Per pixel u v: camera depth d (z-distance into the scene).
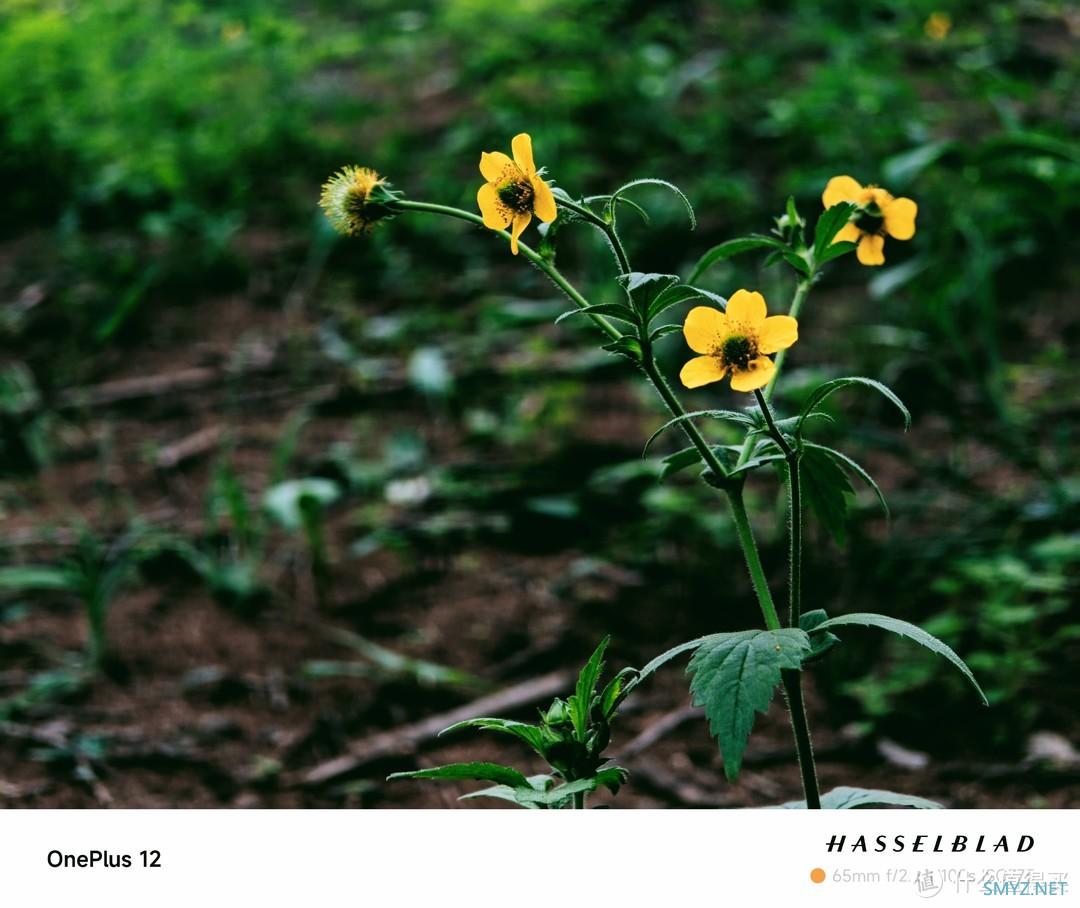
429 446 0.88
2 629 0.68
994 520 0.72
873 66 1.33
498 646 0.67
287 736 0.63
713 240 1.12
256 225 1.27
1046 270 1.05
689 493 0.78
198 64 1.44
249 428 0.91
